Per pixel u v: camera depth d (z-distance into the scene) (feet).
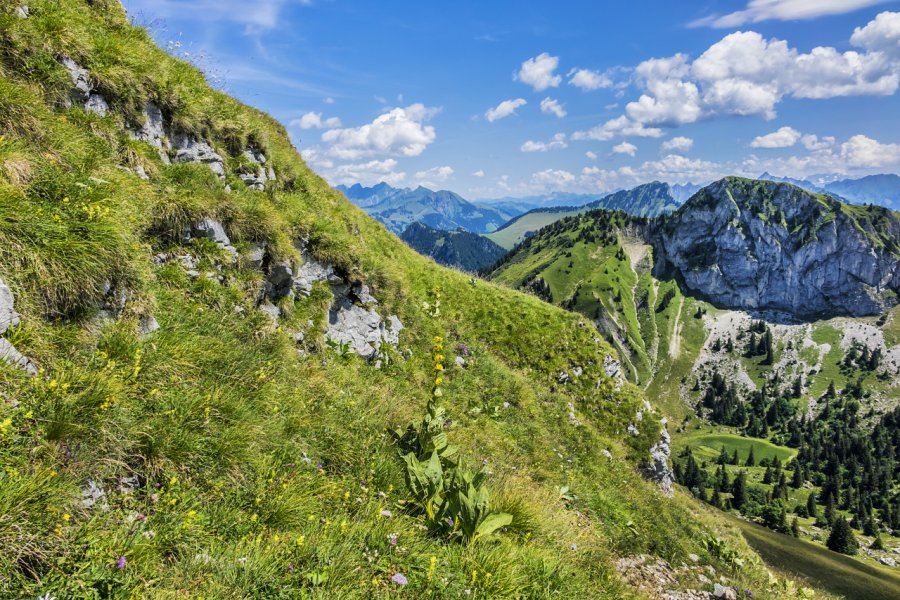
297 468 20.18
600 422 82.23
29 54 28.91
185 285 29.66
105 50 34.37
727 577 48.93
